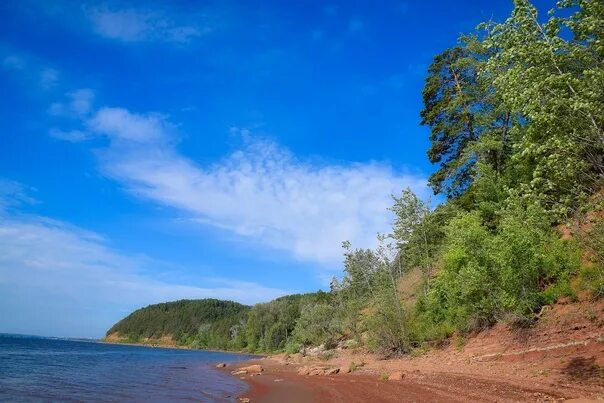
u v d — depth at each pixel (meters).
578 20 11.66
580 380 15.07
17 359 57.78
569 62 12.08
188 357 88.00
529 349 20.02
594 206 11.98
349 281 46.09
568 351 17.86
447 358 25.80
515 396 14.48
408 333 32.72
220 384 30.64
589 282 19.64
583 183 12.51
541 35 12.21
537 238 21.67
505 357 20.98
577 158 11.95
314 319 56.62
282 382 29.25
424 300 34.50
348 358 40.88
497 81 12.96
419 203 40.50
